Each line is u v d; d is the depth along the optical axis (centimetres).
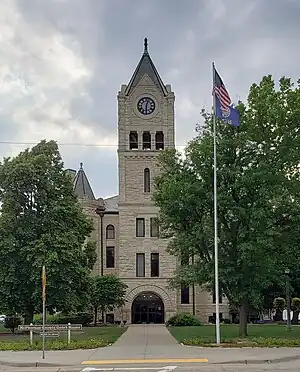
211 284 3581
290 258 3525
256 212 3281
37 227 4353
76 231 4522
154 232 6812
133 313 6700
